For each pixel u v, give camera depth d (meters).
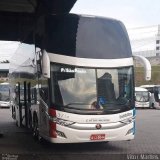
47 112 12.76
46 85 12.84
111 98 12.78
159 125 23.75
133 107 13.04
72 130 12.38
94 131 12.46
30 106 16.50
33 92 15.52
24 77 18.17
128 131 12.86
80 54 12.80
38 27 14.04
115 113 12.68
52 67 12.62
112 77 12.93
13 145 14.80
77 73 12.69
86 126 12.42
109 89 12.82
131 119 12.95
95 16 13.35
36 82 14.66
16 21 19.98
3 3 17.64
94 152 13.02
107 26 13.34
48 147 14.23
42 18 13.33
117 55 13.13
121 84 12.99
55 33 12.88
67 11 17.14
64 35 12.89
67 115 12.38
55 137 12.39
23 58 18.52
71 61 12.71
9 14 19.72
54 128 12.41
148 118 30.06
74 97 12.54
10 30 20.73
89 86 12.69
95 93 12.68
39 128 14.33
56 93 12.52
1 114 34.72
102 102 12.67
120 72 13.05
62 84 12.58
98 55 12.92
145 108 48.22
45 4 16.45
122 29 13.52
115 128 12.66
